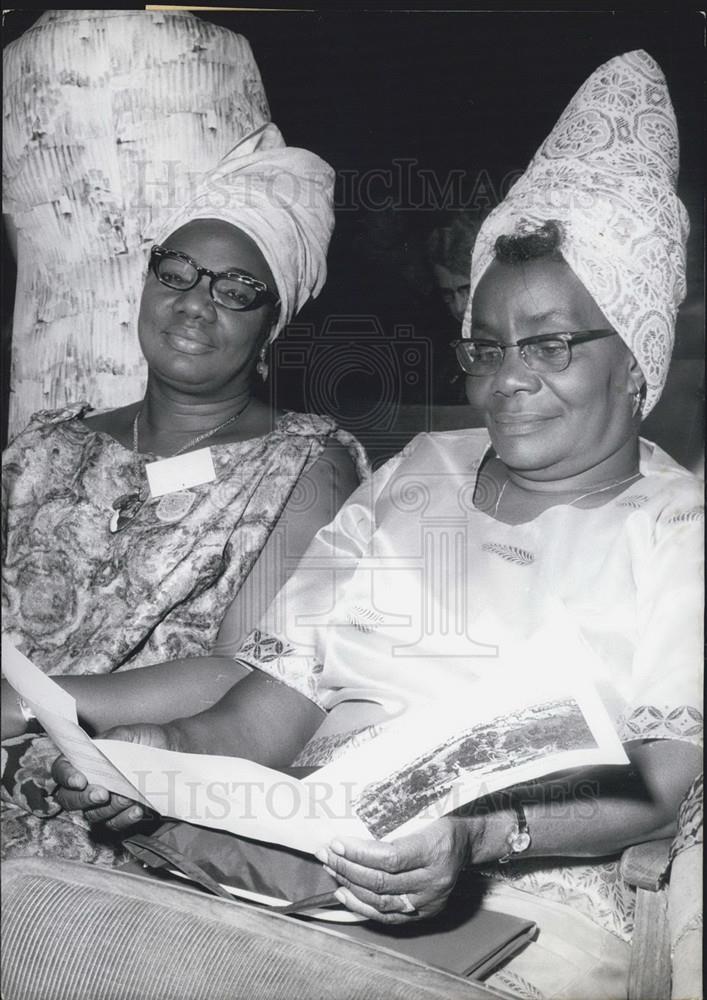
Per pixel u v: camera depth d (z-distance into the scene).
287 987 0.92
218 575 1.37
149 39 1.38
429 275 1.36
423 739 1.13
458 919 1.20
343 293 1.39
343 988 0.93
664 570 1.27
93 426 1.45
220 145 1.40
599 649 1.28
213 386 1.41
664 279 1.30
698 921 1.10
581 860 1.24
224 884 1.22
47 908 1.01
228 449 1.41
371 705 1.31
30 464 1.44
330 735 1.31
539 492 1.33
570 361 1.30
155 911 1.00
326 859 1.13
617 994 1.16
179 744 1.26
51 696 1.21
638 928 1.15
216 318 1.39
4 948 1.00
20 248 1.45
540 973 1.16
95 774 1.24
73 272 1.44
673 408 1.32
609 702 1.26
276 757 1.30
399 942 1.16
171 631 1.37
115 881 1.05
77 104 1.40
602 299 1.29
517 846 1.20
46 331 1.45
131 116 1.39
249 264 1.39
